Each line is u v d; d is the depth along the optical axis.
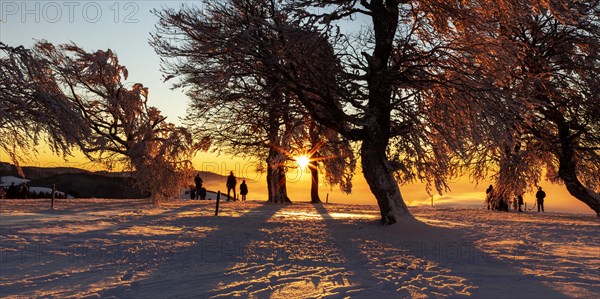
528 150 29.19
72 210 25.33
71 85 33.47
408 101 19.45
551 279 9.97
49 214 22.27
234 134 32.84
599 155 29.03
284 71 17.91
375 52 18.81
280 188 36.84
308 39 17.08
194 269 10.88
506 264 11.84
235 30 17.81
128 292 8.71
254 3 18.00
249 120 23.66
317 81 18.31
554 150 29.58
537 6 17.48
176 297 8.35
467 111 17.88
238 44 17.52
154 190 33.19
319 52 18.02
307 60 17.66
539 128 29.47
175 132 34.19
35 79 21.48
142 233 16.27
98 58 34.22
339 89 18.34
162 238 15.38
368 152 19.06
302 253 13.30
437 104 18.66
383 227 18.17
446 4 18.16
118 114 34.81
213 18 18.47
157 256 12.42
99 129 34.72
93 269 10.71
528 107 18.34
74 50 34.19
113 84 35.03
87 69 34.00
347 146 29.27
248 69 18.52
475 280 9.84
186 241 14.92
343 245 14.93
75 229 16.86
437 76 17.97
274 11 17.98
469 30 18.09
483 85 17.25
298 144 30.56
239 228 18.08
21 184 43.66
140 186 33.56
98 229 17.03
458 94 17.70
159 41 18.45
